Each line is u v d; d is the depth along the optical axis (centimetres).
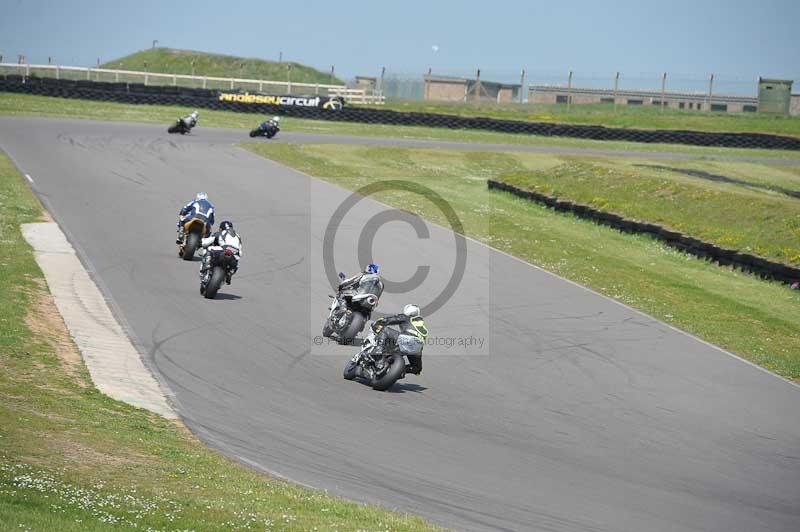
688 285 7869
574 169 13325
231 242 6081
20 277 5941
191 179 11031
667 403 4756
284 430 3859
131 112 18312
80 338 4903
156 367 4603
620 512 3256
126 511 2467
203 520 2492
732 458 4028
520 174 13462
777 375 5475
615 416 4484
